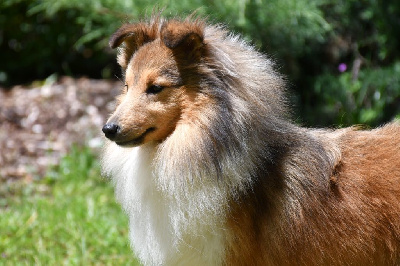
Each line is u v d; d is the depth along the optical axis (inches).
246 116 209.2
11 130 449.4
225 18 403.2
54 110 467.8
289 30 418.3
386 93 429.7
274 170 219.0
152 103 211.2
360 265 226.1
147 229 224.1
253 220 216.8
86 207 350.9
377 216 223.1
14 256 302.5
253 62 221.3
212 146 205.3
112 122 208.4
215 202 208.2
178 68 210.4
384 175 226.1
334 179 223.6
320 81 440.5
